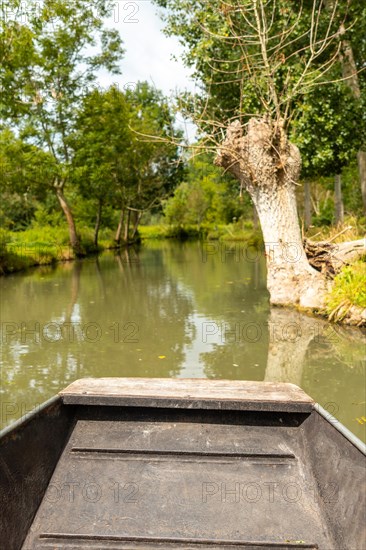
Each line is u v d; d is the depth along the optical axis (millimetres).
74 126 22250
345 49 12523
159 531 1721
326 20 11891
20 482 1752
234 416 2236
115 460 2053
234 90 12617
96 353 5754
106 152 22469
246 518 1777
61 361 5422
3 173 20688
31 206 37219
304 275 8414
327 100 11781
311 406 2115
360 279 7398
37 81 19906
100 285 12336
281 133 7883
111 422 2262
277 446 2107
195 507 1820
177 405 2154
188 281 12875
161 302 9438
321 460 1935
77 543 1686
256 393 2223
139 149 26609
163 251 27281
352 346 5926
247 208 39906
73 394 2184
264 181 8164
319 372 4926
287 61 11461
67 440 2146
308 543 1673
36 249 19734
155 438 2154
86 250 24531
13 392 4395
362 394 4262
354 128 12578
